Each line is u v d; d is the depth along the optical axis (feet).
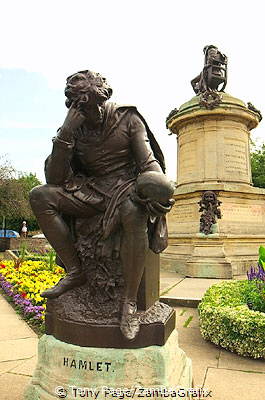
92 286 9.50
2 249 82.23
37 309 20.39
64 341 8.89
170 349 9.01
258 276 20.10
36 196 9.24
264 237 41.42
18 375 12.08
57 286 9.70
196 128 44.65
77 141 9.69
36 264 39.04
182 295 24.35
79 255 9.81
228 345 14.87
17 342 16.15
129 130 9.55
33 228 138.51
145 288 9.32
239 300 17.74
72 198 9.34
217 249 36.17
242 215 41.01
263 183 112.57
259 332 14.06
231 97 43.88
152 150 10.05
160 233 9.32
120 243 9.16
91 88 8.76
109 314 8.84
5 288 30.19
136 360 8.36
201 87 46.68
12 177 90.63
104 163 9.56
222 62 45.37
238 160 43.83
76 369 8.49
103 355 8.38
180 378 9.46
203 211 38.14
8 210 89.45
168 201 8.50
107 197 9.35
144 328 8.63
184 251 40.27
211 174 42.70
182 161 46.06
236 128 44.21
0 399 10.23
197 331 18.03
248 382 11.94
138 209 8.57
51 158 9.09
